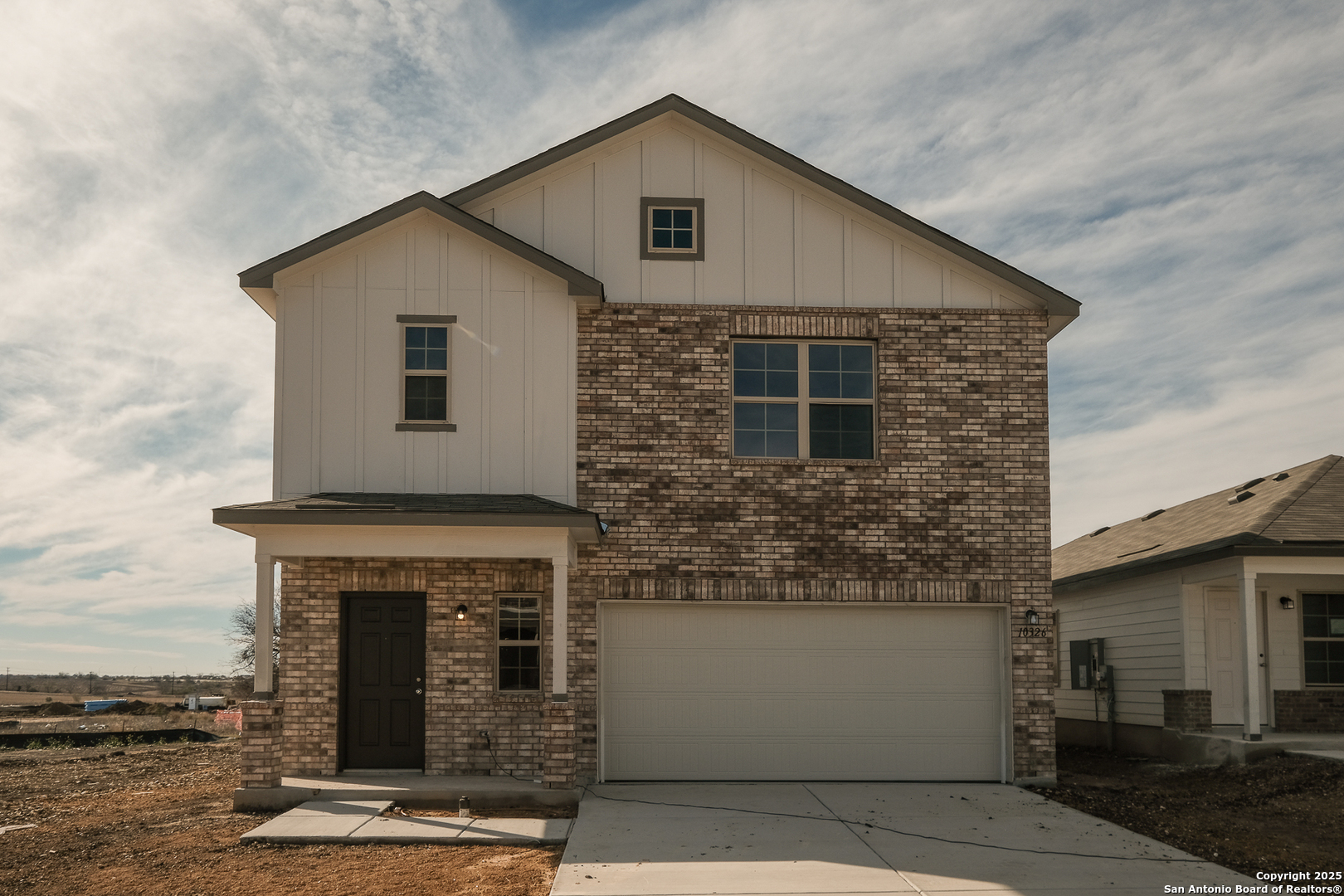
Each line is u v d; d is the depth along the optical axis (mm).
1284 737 14297
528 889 8016
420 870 8562
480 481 12742
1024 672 12914
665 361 13117
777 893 7840
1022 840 9648
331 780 11750
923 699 13016
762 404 13266
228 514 11039
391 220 12805
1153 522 20078
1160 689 15898
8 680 90250
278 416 12672
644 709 12789
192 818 10609
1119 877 8359
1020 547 13117
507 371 12930
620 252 13297
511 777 12172
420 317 12891
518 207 13328
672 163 13461
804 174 13320
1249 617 13719
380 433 12734
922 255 13492
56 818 10750
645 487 12914
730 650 12930
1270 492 16547
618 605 12906
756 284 13328
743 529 12938
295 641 12359
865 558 12984
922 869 8578
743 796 11805
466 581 12578
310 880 8273
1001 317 13445
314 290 12852
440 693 12398
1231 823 10516
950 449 13219
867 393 13375
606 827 10070
